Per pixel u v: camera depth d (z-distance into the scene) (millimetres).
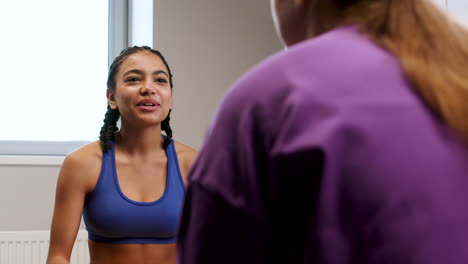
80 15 3330
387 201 419
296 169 432
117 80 1727
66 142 3229
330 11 534
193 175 489
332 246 420
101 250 1667
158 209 1674
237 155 462
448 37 488
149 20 3205
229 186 460
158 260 1670
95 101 3312
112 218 1648
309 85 451
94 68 3328
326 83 451
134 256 1652
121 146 1750
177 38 3195
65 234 1633
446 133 445
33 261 2809
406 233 413
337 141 427
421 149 432
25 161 2904
